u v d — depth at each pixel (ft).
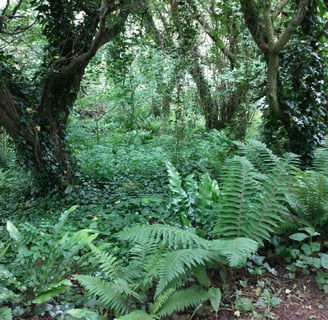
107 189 21.48
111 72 26.99
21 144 21.02
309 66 18.56
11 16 19.22
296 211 11.74
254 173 10.68
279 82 19.17
